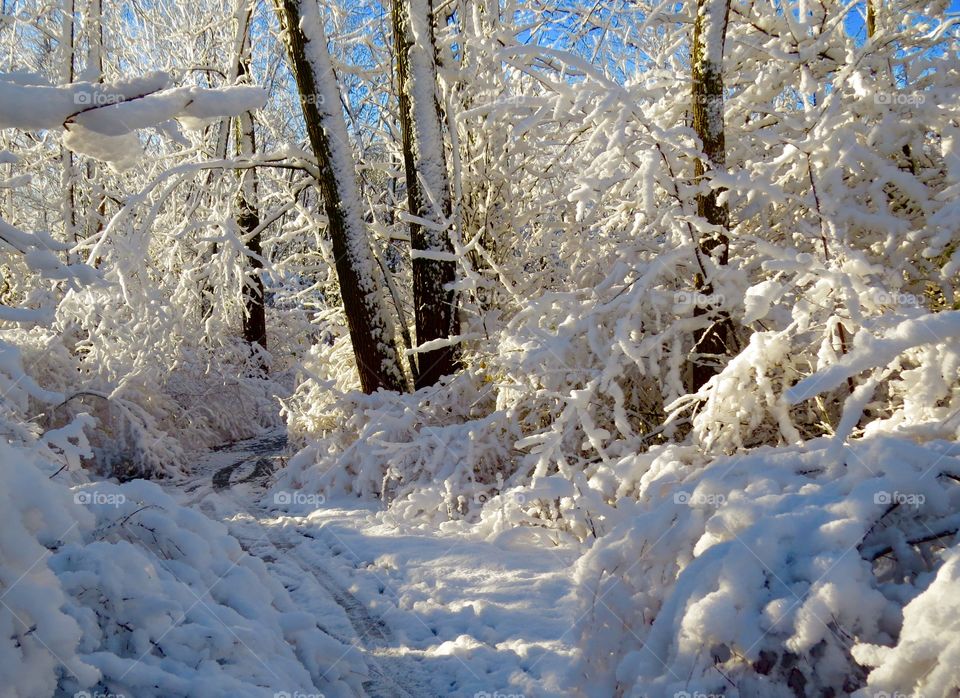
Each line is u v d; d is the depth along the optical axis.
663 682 2.69
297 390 11.37
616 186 8.27
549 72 10.22
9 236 2.49
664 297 6.73
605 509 5.84
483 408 8.92
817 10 8.12
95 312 11.34
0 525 2.46
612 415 7.27
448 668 4.09
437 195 9.63
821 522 2.63
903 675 2.12
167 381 13.03
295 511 8.31
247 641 3.16
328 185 10.11
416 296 9.90
